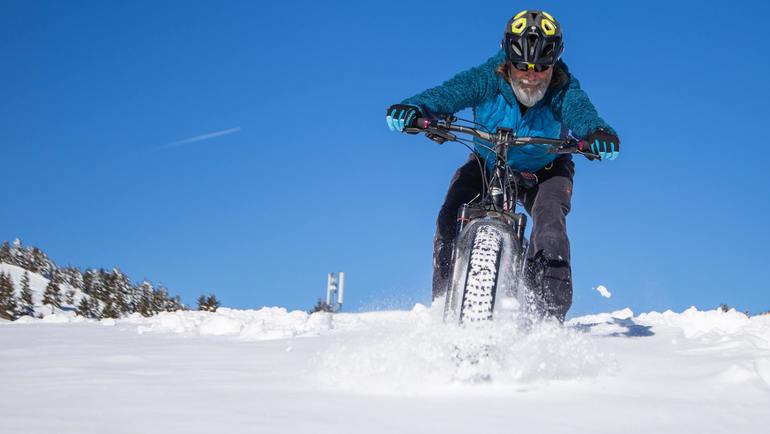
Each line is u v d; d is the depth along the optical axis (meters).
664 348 4.61
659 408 2.83
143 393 3.10
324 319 7.21
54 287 36.38
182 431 2.38
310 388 3.24
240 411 2.69
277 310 9.34
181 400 2.93
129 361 4.27
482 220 3.87
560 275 4.57
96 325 7.96
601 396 3.07
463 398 3.00
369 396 3.04
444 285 4.72
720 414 2.74
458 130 4.18
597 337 5.51
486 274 3.50
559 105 4.75
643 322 7.13
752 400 3.01
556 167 5.07
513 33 4.52
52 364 4.15
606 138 3.96
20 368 4.00
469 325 3.39
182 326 7.15
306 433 2.36
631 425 2.57
